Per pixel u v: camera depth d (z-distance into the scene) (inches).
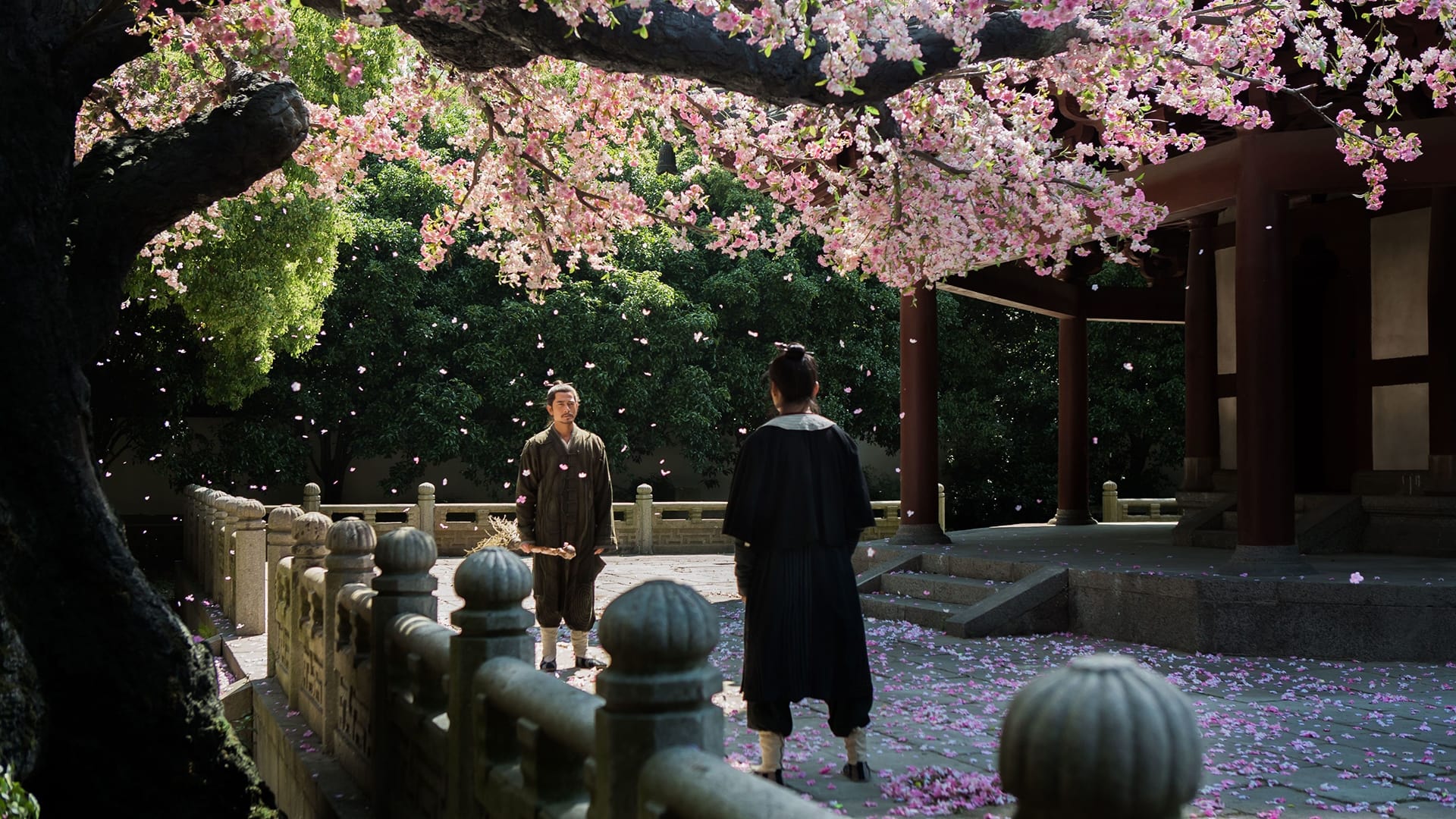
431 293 794.8
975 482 948.6
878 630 346.9
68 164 170.1
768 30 160.9
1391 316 426.6
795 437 170.4
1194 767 42.7
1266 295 314.0
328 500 840.3
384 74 512.4
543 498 269.6
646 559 644.1
